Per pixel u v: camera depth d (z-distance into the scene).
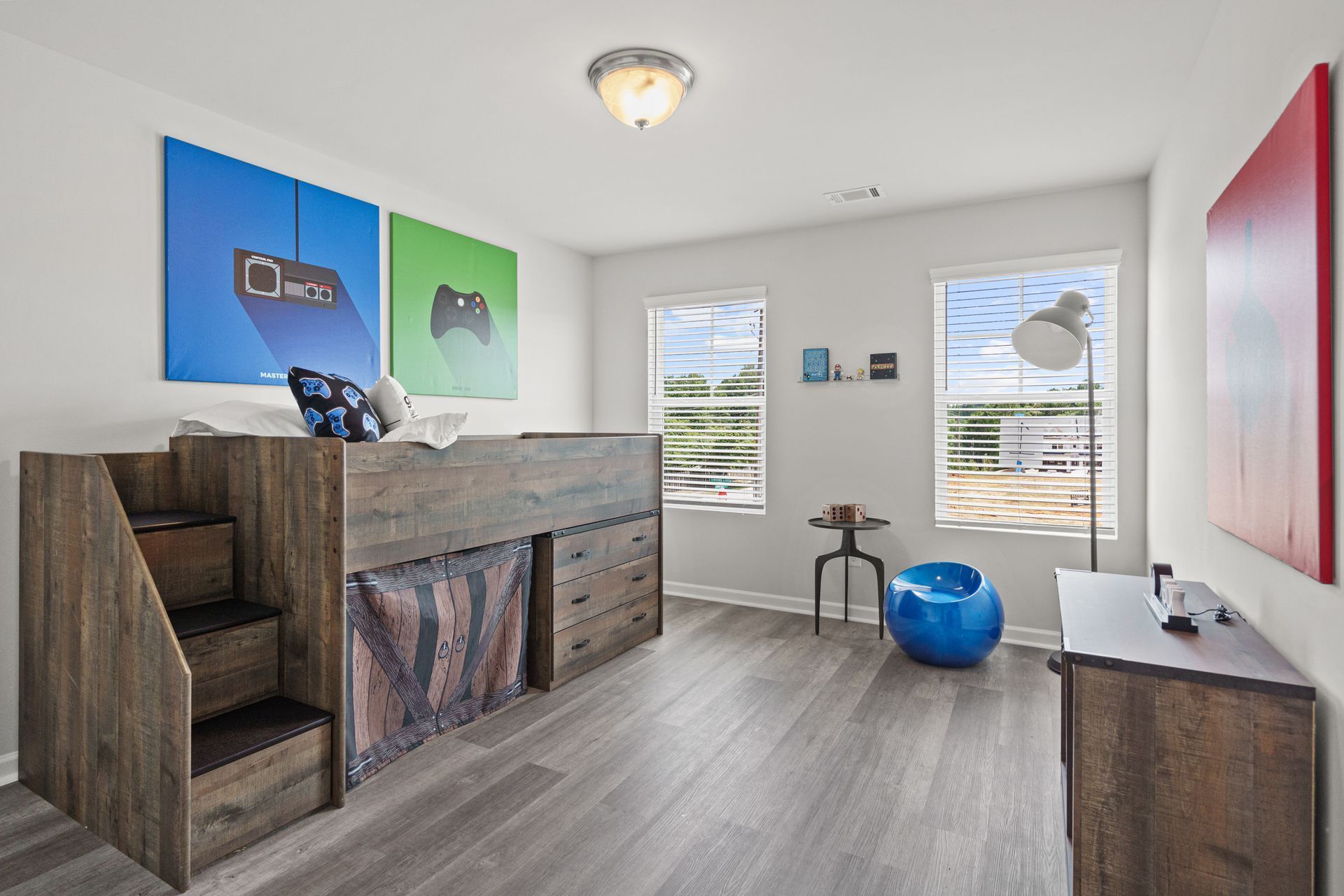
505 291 4.21
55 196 2.31
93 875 1.79
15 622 2.25
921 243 3.97
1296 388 1.39
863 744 2.52
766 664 3.36
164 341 2.60
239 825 1.87
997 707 2.85
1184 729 1.42
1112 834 1.47
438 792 2.19
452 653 2.61
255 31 2.18
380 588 2.31
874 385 4.10
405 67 2.41
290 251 3.02
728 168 3.34
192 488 2.46
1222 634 1.68
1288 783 1.35
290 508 2.18
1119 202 3.49
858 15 2.10
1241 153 1.85
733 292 4.49
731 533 4.57
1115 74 2.45
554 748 2.49
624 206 3.90
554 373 4.66
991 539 3.81
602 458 3.38
